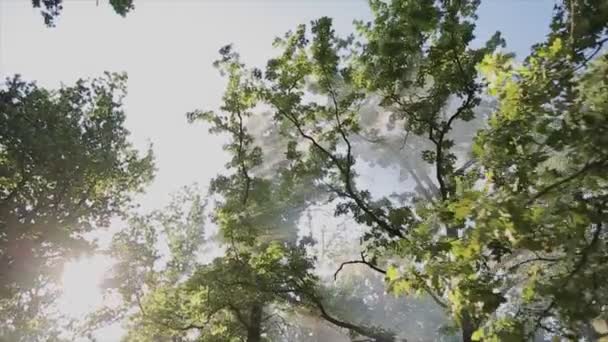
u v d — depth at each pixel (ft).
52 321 98.68
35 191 78.48
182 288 55.52
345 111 48.98
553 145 16.17
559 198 16.39
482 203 15.37
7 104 73.10
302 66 48.19
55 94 84.23
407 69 44.01
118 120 87.30
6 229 72.02
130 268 85.97
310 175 52.08
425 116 43.68
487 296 17.22
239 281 50.39
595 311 16.07
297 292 52.47
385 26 42.91
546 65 16.71
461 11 39.78
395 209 42.39
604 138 14.35
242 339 62.08
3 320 96.22
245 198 54.65
